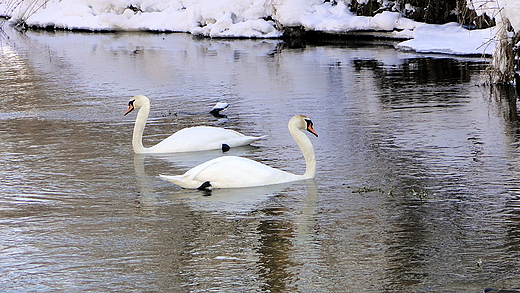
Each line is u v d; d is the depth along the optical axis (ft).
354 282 24.12
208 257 26.45
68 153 42.47
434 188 34.04
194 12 114.62
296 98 59.21
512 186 33.94
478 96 57.41
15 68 81.82
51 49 99.19
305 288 23.79
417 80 65.77
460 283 23.93
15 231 29.37
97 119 52.75
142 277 24.85
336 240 27.81
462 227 28.89
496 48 62.13
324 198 32.99
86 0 129.29
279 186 35.01
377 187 34.42
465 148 41.22
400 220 29.89
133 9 124.06
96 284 24.35
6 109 57.21
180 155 41.86
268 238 28.19
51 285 24.34
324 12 101.09
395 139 43.96
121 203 32.89
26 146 44.24
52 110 56.39
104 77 73.56
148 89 65.87
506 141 42.50
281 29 104.42
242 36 105.50
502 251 26.43
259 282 24.30
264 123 50.06
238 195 33.76
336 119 50.44
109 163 40.11
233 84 67.10
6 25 138.21
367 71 71.92
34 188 35.32
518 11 59.26
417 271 24.90
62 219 30.76
